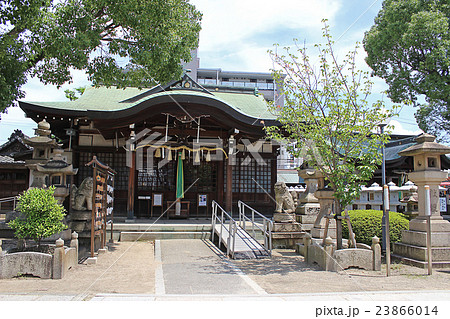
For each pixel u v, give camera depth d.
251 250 9.18
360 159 7.88
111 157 15.33
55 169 8.80
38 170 8.69
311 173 11.23
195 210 15.58
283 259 8.78
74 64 9.46
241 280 6.42
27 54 9.55
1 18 7.96
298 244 9.84
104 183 9.31
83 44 9.16
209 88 22.33
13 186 18.53
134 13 10.12
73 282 6.12
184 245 10.38
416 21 15.09
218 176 15.88
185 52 11.54
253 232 10.58
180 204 14.66
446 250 7.95
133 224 11.80
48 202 6.97
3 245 8.49
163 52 10.61
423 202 8.62
